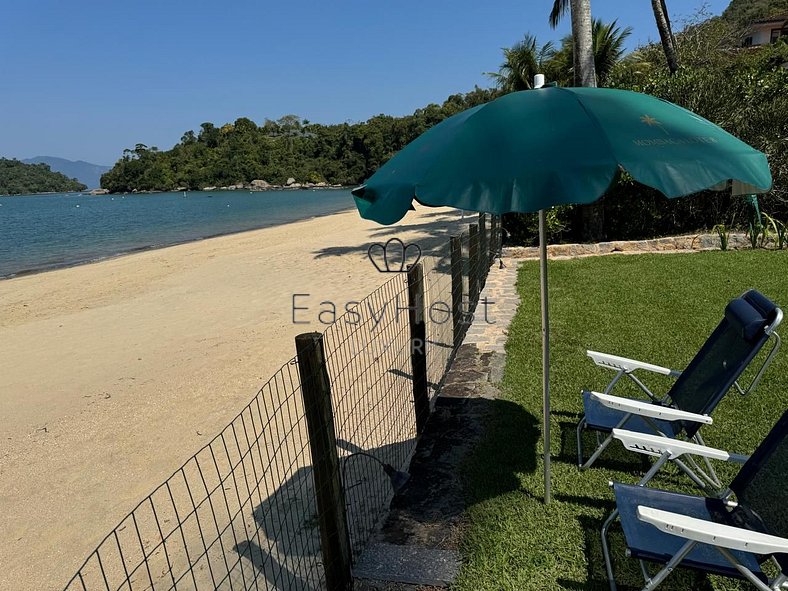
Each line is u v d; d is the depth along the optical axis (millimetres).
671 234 11414
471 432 3680
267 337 7445
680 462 2879
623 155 1716
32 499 3982
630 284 7535
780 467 2176
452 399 4211
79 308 10656
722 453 2430
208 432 4793
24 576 3170
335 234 20391
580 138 1776
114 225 34094
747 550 1771
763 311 2748
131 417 5262
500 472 3188
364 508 3229
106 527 3566
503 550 2572
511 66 20078
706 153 1788
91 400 5793
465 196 1737
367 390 4691
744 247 9797
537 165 1684
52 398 5984
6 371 7078
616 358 3385
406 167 2055
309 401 2178
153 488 3967
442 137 2123
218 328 8195
